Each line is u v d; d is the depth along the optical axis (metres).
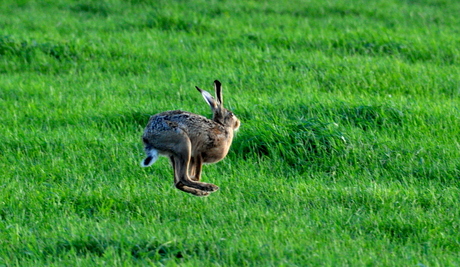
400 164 31.02
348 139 32.47
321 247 23.06
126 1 67.50
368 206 27.09
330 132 32.62
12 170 30.67
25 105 39.56
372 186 28.50
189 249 23.06
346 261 21.89
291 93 40.22
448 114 36.06
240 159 32.03
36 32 54.88
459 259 22.25
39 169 30.69
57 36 53.41
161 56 49.22
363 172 30.55
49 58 48.69
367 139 32.59
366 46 51.44
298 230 24.44
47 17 61.50
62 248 23.50
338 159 31.42
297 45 52.03
